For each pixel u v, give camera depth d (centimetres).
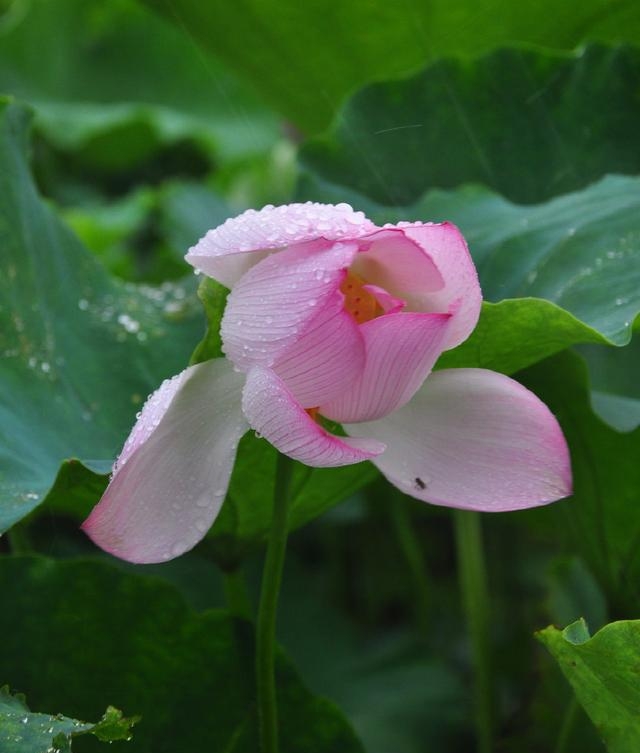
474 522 132
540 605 150
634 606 124
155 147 267
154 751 110
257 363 98
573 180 132
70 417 116
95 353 121
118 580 111
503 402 102
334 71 147
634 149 132
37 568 111
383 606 159
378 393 99
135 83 290
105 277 127
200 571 140
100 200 260
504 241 121
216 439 100
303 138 183
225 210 189
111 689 110
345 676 138
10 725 97
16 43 283
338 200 131
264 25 144
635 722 101
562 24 141
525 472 101
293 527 116
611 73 133
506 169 133
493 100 133
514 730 136
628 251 114
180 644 111
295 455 96
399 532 146
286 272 98
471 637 132
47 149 257
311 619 141
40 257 122
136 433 99
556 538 138
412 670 139
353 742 111
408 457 102
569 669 101
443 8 140
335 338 97
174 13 149
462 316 100
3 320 116
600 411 119
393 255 100
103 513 100
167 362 122
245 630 112
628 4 138
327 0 140
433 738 134
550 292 115
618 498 121
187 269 169
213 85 288
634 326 107
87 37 288
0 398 112
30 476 108
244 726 111
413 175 133
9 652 110
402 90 134
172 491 100
